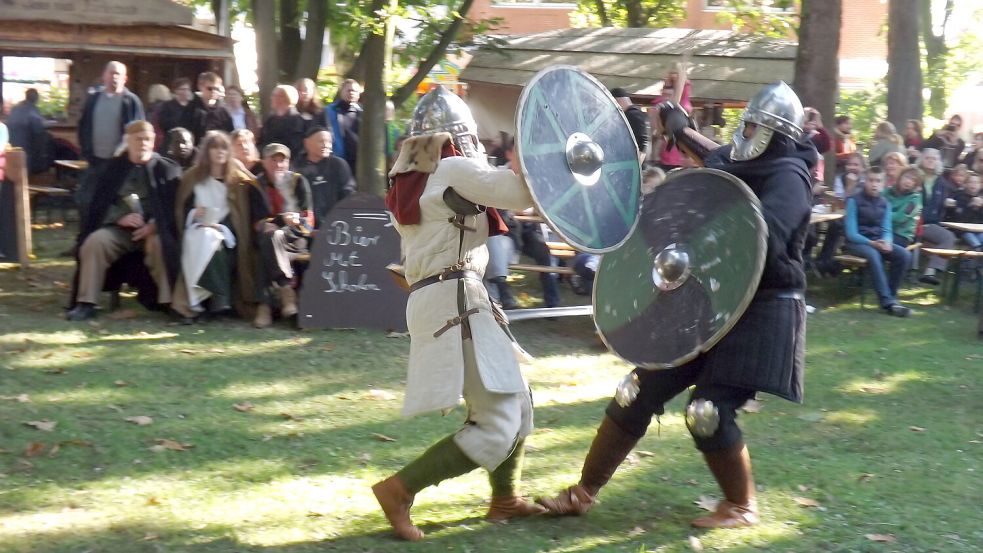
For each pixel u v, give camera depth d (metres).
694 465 4.91
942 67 25.55
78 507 4.10
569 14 27.53
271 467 4.67
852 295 9.82
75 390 5.69
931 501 4.56
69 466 4.54
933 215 10.41
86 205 7.48
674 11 22.84
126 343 6.79
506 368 3.72
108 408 5.39
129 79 14.45
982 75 26.06
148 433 5.03
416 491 3.87
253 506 4.20
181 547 3.77
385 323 7.47
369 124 10.17
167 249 7.38
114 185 7.44
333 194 8.07
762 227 3.74
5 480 4.34
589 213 3.61
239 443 4.98
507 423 3.75
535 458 4.98
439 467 3.78
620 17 24.22
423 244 3.78
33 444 4.71
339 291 7.43
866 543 4.03
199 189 7.44
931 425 5.82
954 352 7.67
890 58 16.81
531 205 3.60
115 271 7.58
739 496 4.11
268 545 3.82
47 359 6.30
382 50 10.20
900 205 9.42
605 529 4.07
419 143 3.77
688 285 3.92
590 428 5.48
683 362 3.88
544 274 8.42
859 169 11.08
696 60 16.75
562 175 3.56
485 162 3.81
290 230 7.64
